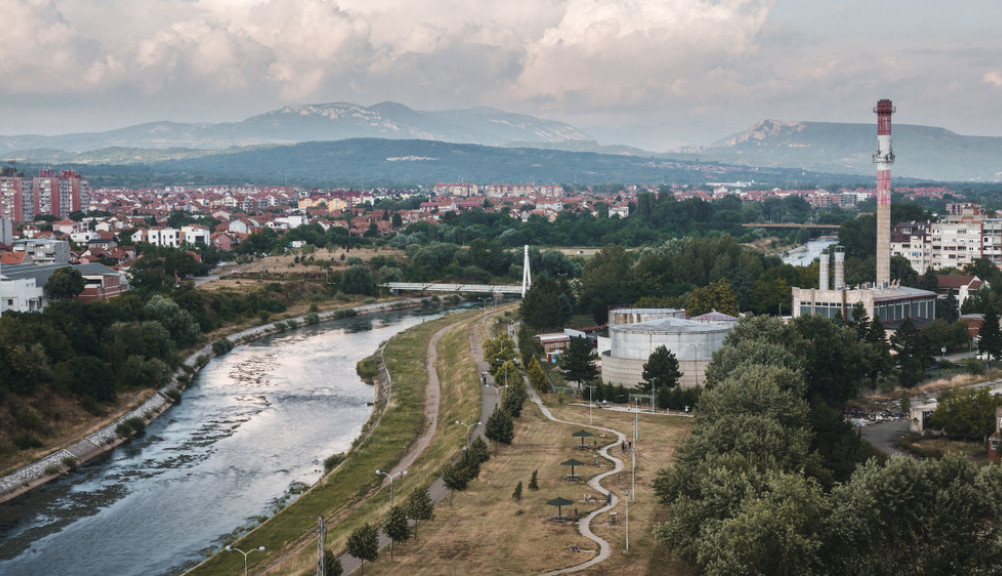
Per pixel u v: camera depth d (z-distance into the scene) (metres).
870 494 105.31
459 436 182.62
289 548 132.88
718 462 119.75
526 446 173.25
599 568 114.75
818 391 193.25
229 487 163.75
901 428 180.25
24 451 174.12
